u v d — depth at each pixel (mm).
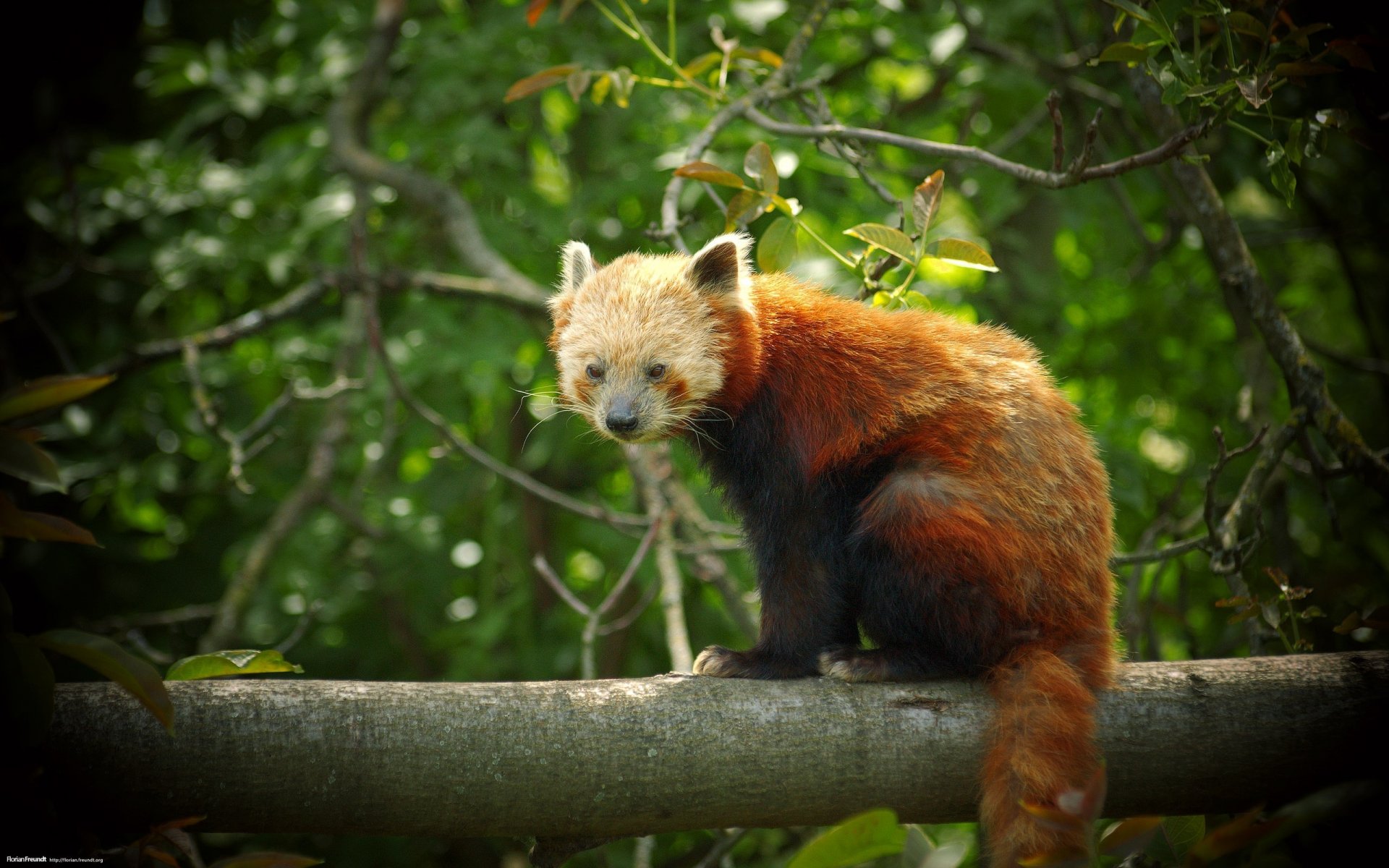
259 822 4723
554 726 4871
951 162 11633
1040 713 5070
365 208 10961
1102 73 11977
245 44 14398
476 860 12773
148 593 13102
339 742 4719
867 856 3967
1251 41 7102
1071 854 4078
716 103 8094
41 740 4109
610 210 12641
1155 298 13477
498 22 11812
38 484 3980
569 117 13250
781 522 6266
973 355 6180
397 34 12195
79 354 12578
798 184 10555
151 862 4535
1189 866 4043
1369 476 7250
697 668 6336
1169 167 8141
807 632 6152
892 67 13547
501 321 11266
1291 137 5891
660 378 6734
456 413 12336
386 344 11109
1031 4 11367
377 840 11891
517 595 12031
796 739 4996
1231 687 5242
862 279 7184
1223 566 7121
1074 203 11539
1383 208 12586
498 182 11883
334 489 12422
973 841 6102
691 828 5000
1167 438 13867
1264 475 7496
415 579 12383
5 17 13023
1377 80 6184
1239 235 7953
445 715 4832
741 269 6863
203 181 11812
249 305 13469
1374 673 5270
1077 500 5828
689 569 11250
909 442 5926
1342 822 5145
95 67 13750
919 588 5691
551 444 11836
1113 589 6031
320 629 13016
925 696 5254
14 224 12617
